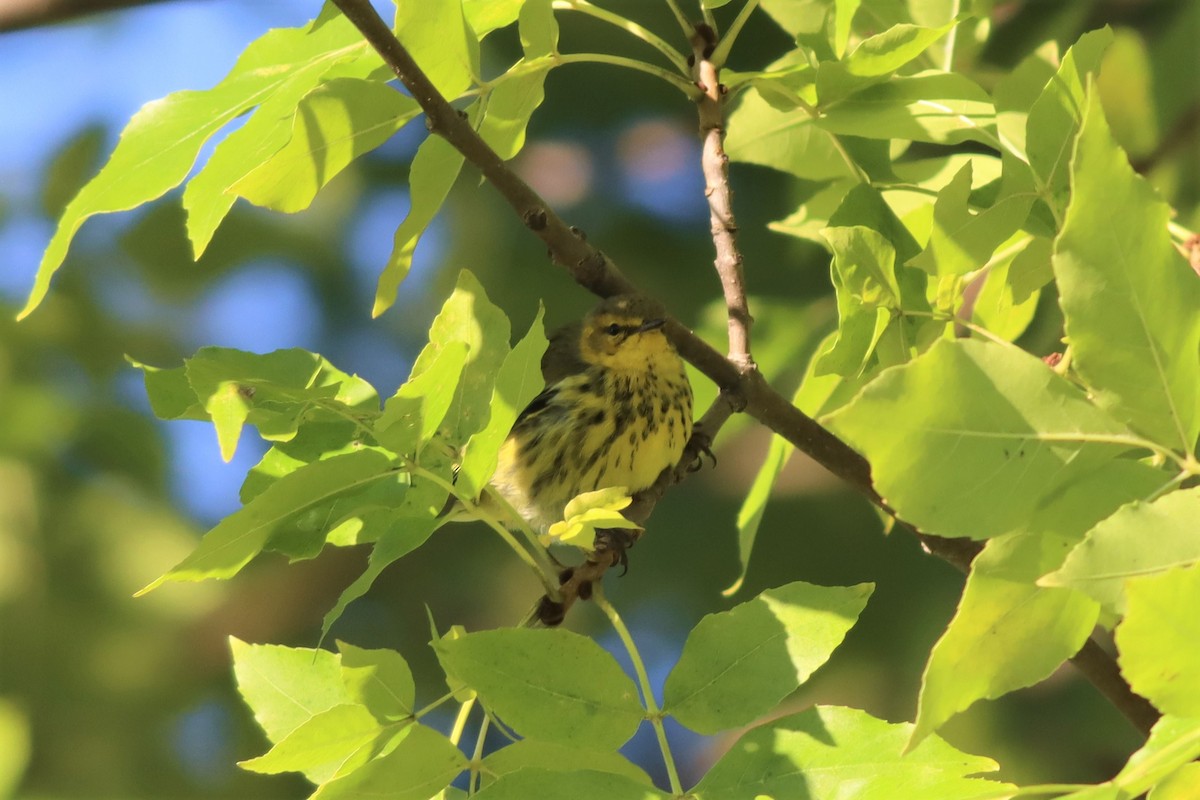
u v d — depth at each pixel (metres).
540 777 5.80
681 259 17.72
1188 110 13.20
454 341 6.36
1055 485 5.02
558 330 12.50
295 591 18.73
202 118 7.23
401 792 6.11
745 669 6.15
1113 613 5.62
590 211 17.88
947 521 4.97
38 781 17.16
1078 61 7.11
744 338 9.09
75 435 17.95
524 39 7.72
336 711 6.20
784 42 16.00
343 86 7.00
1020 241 8.74
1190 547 4.71
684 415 11.33
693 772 18.28
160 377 7.48
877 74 7.97
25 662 17.55
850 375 7.29
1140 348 4.97
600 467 11.27
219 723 18.06
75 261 18.53
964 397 4.95
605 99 17.59
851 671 16.31
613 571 17.09
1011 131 8.73
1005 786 5.17
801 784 5.69
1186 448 4.99
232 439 6.96
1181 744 4.72
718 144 8.84
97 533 17.95
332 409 7.03
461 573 18.47
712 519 17.08
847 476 9.12
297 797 17.77
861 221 7.73
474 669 6.05
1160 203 4.96
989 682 5.24
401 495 6.91
